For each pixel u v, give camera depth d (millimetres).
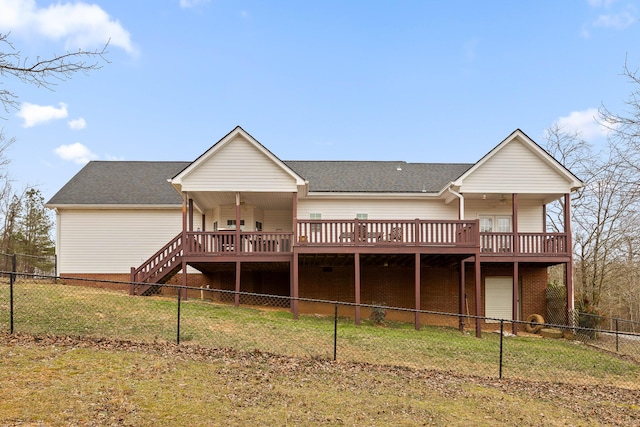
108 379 7703
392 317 20312
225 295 21078
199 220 21953
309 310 20312
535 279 20688
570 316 17688
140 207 21391
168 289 21250
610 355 14336
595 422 8141
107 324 11477
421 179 22312
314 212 20578
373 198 20672
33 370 7766
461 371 10773
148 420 6363
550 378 11016
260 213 21656
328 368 9781
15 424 5832
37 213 39281
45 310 12172
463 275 18156
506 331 18531
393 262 19281
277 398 7723
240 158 17375
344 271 20547
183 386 7762
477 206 20938
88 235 21375
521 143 18766
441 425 7297
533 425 7688
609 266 26672
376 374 9711
